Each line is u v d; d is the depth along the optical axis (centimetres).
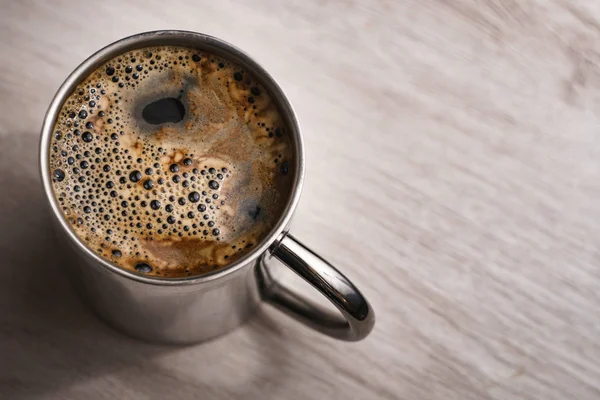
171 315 37
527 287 42
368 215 42
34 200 40
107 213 36
